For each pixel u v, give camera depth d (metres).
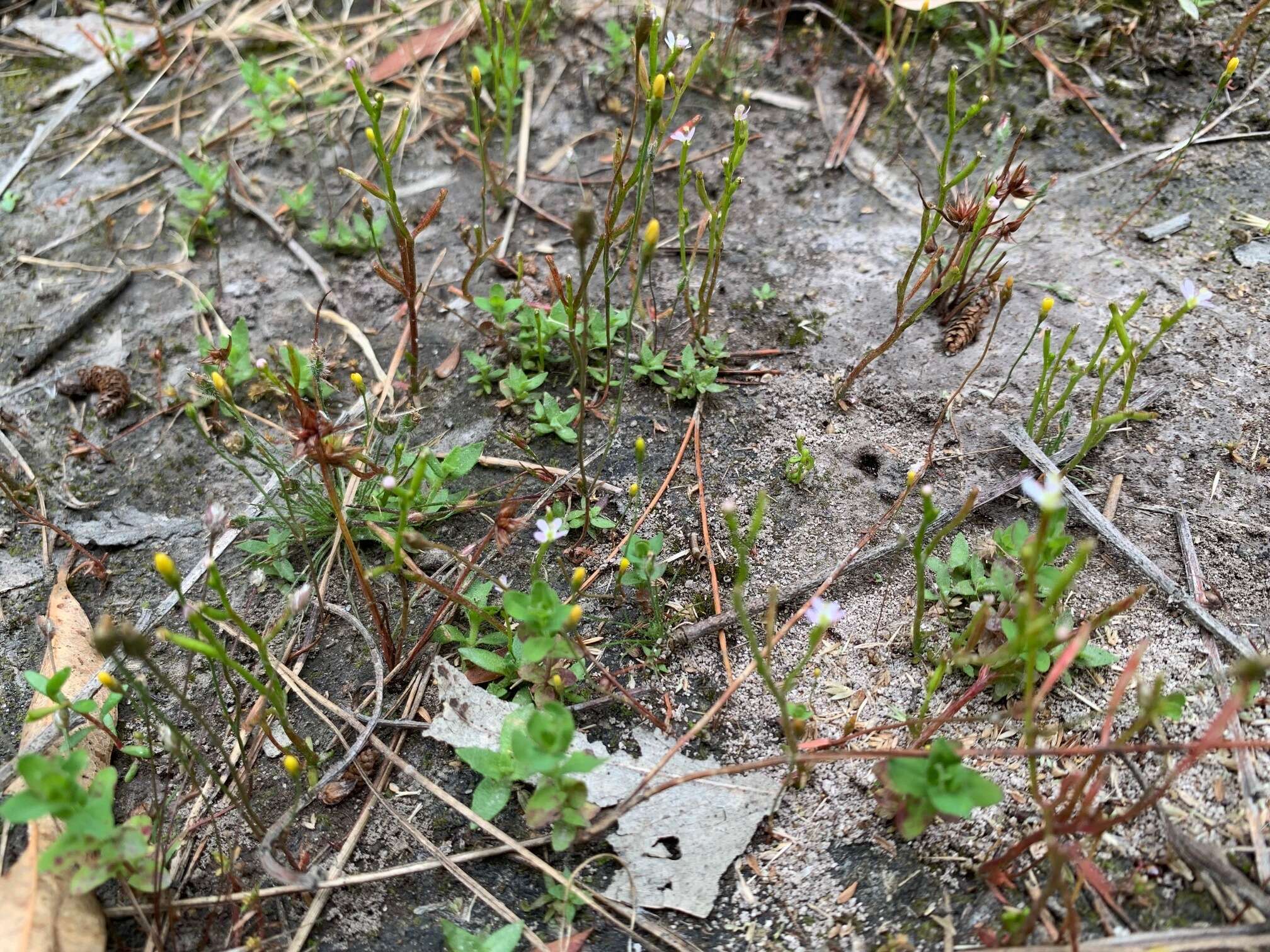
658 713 0.26
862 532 0.29
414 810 0.25
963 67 0.42
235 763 0.26
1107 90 0.40
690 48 0.43
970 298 0.33
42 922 0.22
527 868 0.24
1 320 0.36
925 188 0.38
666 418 0.32
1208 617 0.26
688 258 0.37
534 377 0.33
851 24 0.43
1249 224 0.36
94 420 0.34
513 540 0.30
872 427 0.32
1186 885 0.23
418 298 0.36
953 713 0.24
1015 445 0.30
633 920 0.23
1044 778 0.24
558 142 0.41
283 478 0.29
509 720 0.25
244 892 0.24
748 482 0.31
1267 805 0.23
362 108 0.42
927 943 0.23
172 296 0.37
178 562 0.30
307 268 0.38
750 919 0.24
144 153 0.42
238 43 0.46
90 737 0.26
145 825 0.22
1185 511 0.29
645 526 0.30
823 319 0.35
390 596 0.29
